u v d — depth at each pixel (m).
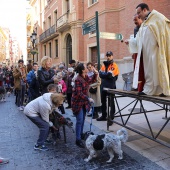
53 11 22.53
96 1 14.20
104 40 12.84
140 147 3.84
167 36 3.25
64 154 3.63
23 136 4.65
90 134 3.64
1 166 3.21
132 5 10.81
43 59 4.81
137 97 3.63
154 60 3.33
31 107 3.77
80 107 3.87
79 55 16.12
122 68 11.96
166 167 3.08
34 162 3.34
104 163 3.25
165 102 3.05
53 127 3.97
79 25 16.02
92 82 5.19
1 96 10.16
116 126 5.11
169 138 4.25
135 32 4.18
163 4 9.93
